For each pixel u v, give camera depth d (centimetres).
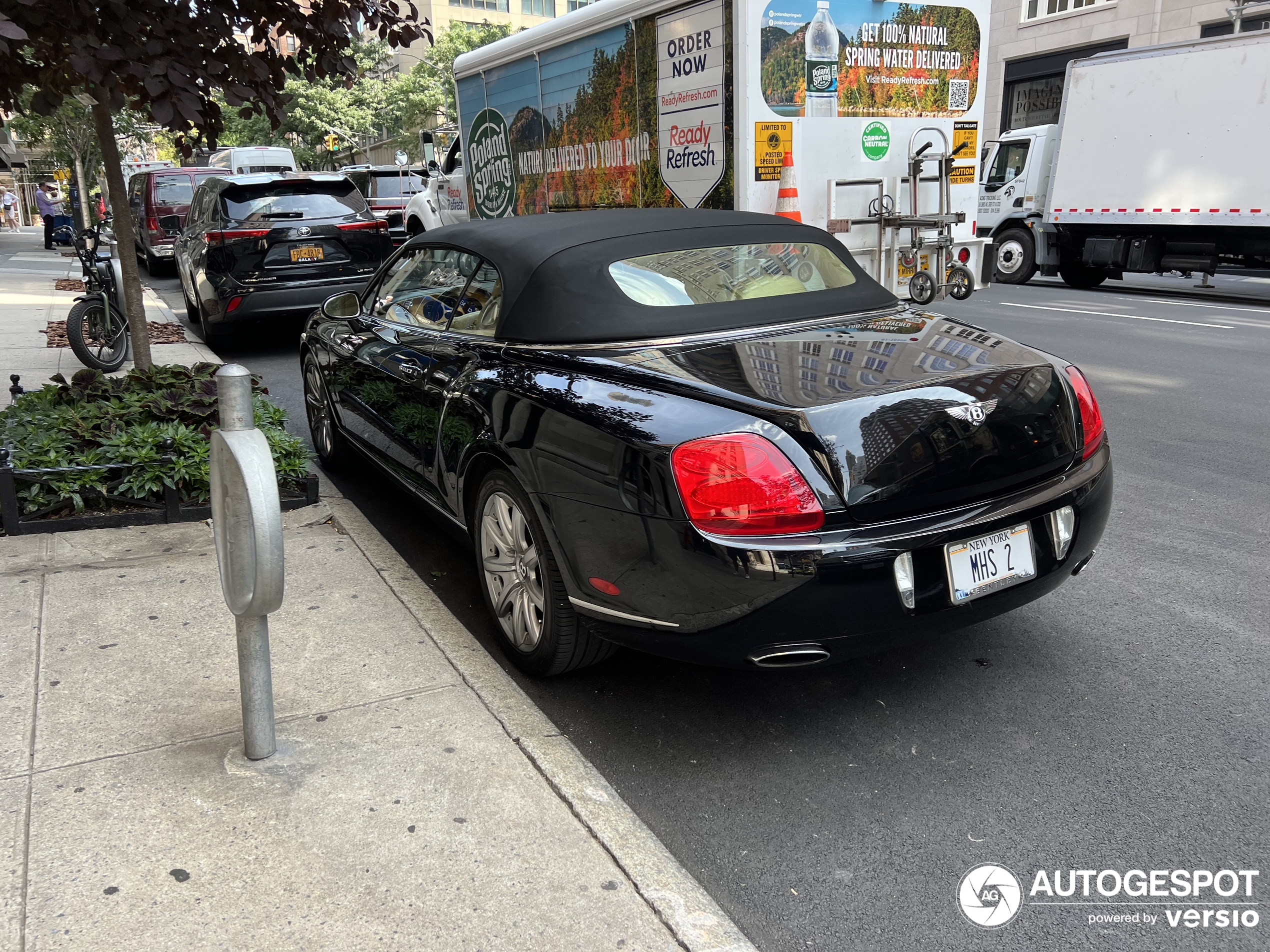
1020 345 341
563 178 1020
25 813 246
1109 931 222
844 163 822
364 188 1942
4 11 432
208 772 265
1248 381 823
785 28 763
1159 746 295
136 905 216
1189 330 1114
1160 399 759
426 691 310
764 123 771
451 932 210
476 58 1145
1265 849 249
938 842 254
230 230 931
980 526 277
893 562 264
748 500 257
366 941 207
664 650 282
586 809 252
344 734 284
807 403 268
